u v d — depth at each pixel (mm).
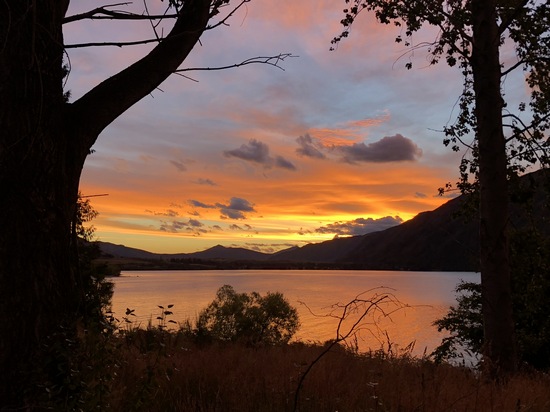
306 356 7137
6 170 2227
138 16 2504
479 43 8086
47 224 2348
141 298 90500
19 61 2307
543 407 4699
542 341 14289
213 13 3043
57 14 2498
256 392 4871
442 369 6445
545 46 8672
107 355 2717
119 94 2689
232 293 20594
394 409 4164
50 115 2404
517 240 11477
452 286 186125
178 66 2918
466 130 10125
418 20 9328
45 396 2137
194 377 5531
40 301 2285
